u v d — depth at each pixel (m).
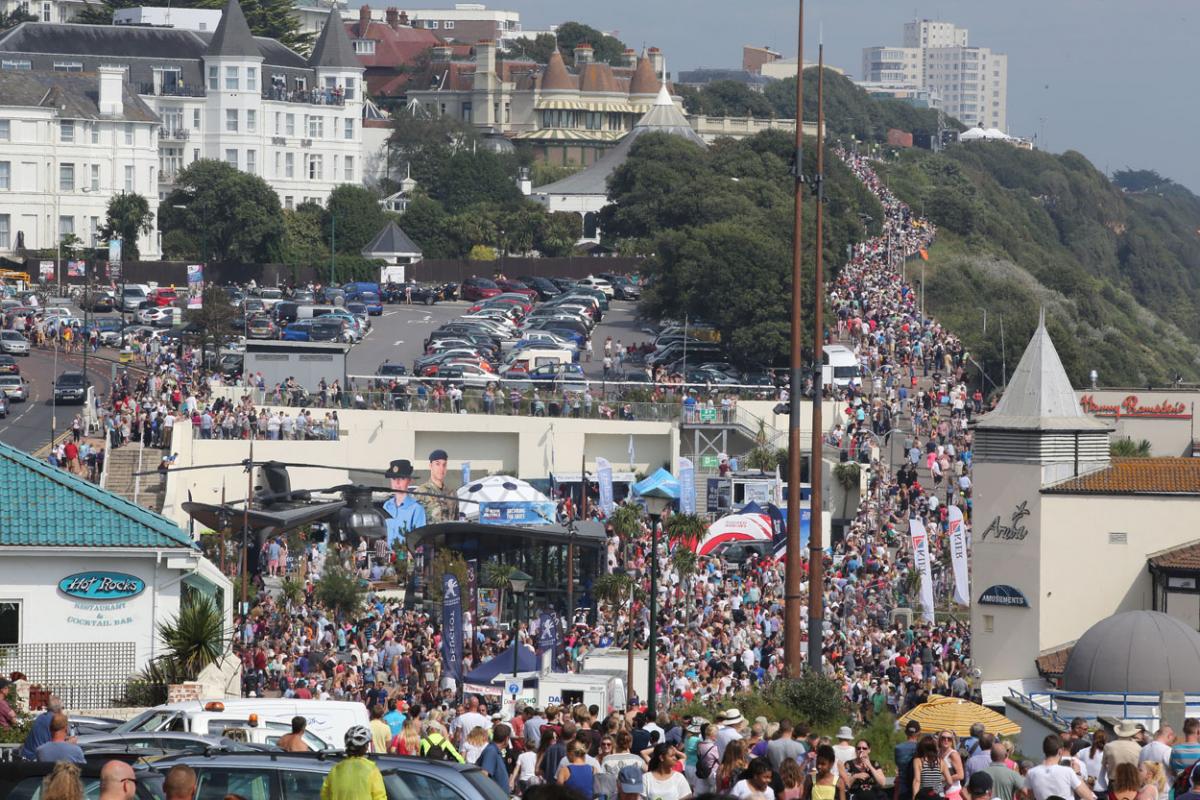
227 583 143.50
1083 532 180.12
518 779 80.06
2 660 120.12
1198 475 180.88
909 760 74.12
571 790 43.72
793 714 114.50
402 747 86.44
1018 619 182.12
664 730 92.56
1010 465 182.75
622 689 141.88
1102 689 135.88
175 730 81.75
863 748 79.38
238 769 59.62
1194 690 134.62
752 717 113.50
